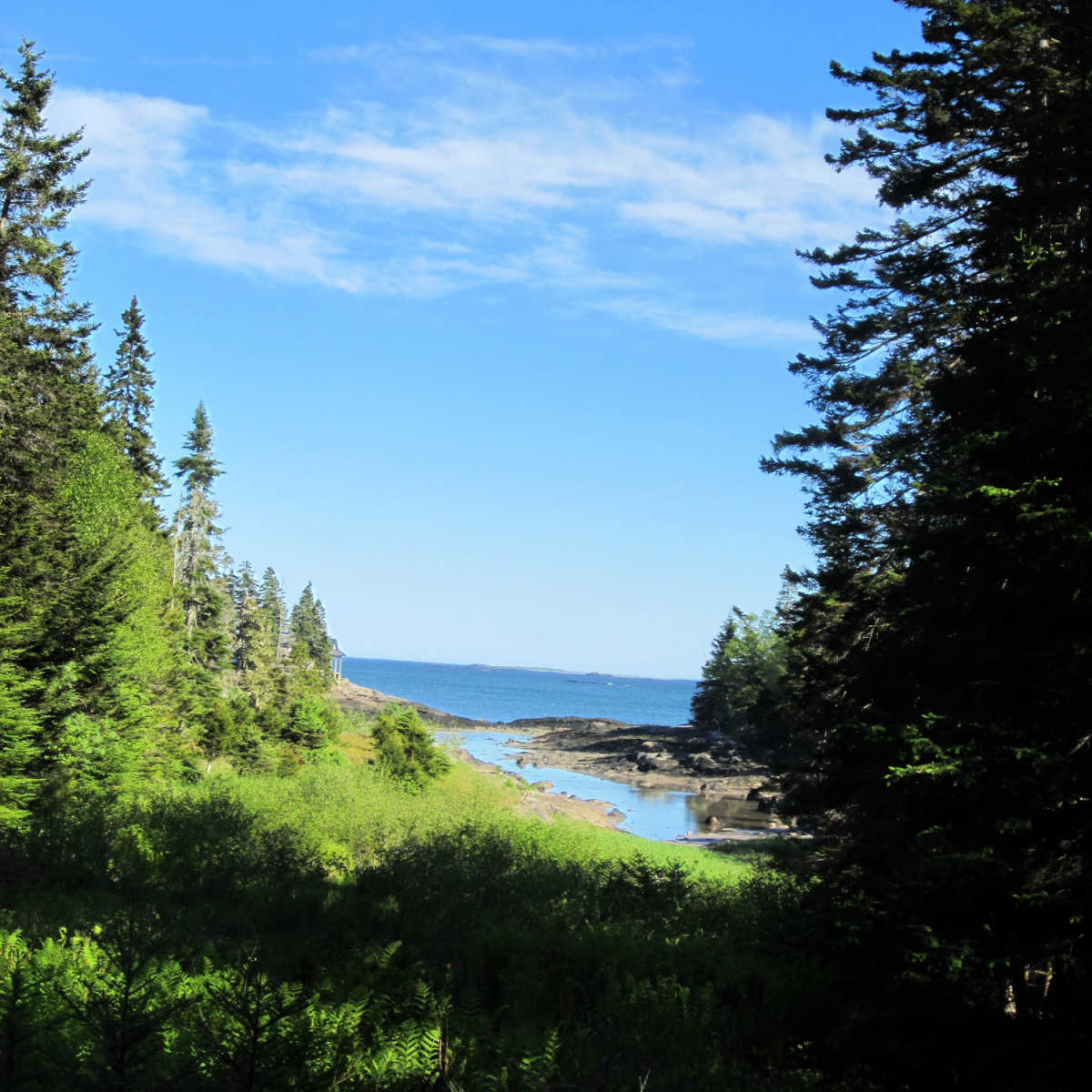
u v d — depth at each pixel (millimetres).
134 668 30656
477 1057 7555
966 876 7754
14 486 26203
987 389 9305
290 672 63188
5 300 27203
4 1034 5641
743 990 10641
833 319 19375
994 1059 7211
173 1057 5969
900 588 10133
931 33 15625
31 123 27828
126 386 52969
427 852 19703
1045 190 10633
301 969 9055
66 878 14031
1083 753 7809
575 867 21000
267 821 22203
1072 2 11312
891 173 18250
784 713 18109
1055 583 8188
